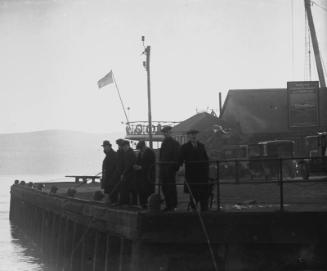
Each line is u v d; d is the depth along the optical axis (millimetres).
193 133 16453
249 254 15500
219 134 44562
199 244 15617
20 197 46844
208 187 16516
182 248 15688
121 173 21031
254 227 15414
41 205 35156
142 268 15703
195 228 15586
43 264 30891
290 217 15320
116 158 21438
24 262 31578
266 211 15500
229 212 15547
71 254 25188
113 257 18938
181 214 15656
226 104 54938
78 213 24062
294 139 49312
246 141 51719
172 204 16953
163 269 15672
